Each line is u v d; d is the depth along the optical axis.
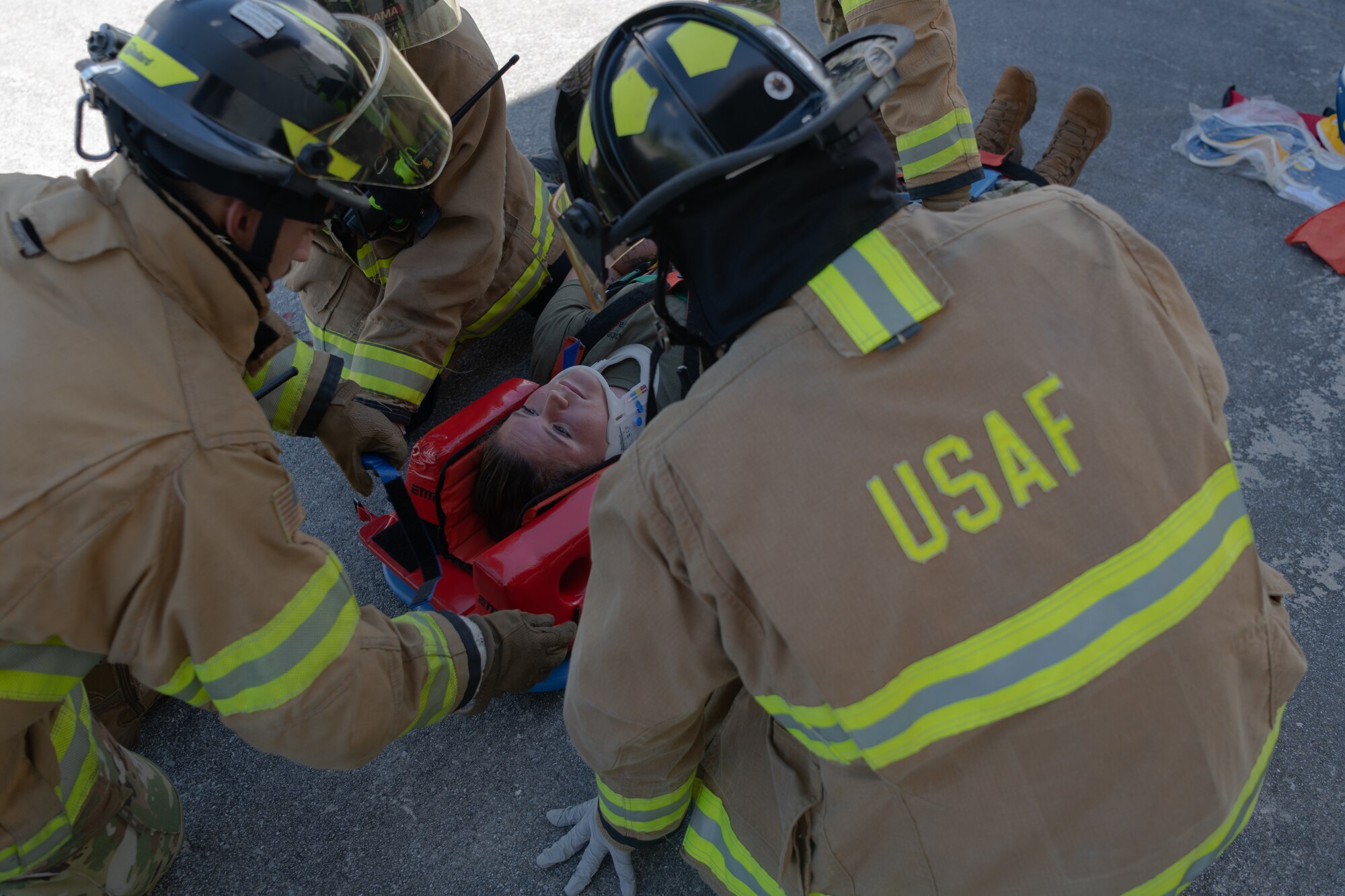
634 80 1.02
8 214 1.21
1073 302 1.02
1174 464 1.01
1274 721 1.15
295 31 1.20
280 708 1.30
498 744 1.99
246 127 1.15
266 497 1.24
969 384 0.97
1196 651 0.98
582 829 1.72
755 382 0.97
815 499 0.93
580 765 1.94
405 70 1.46
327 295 2.58
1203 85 3.72
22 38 4.52
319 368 2.00
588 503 2.00
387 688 1.46
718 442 0.96
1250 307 2.83
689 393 1.04
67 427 1.09
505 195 2.53
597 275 1.10
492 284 2.59
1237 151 3.30
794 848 1.25
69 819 1.44
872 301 0.97
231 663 1.25
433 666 1.58
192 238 1.21
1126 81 3.75
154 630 1.20
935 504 0.94
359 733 1.40
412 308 2.31
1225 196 3.22
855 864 1.16
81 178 1.22
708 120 0.98
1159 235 3.08
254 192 1.18
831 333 0.97
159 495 1.13
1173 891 1.09
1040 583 0.94
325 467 2.65
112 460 1.09
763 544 0.93
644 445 1.02
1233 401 2.58
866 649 0.93
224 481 1.19
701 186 0.98
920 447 0.94
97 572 1.13
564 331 2.57
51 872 1.46
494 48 4.19
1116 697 0.95
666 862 1.78
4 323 1.12
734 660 1.02
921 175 2.21
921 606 0.93
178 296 1.22
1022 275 1.01
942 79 2.10
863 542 0.93
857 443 0.94
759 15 1.05
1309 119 3.39
